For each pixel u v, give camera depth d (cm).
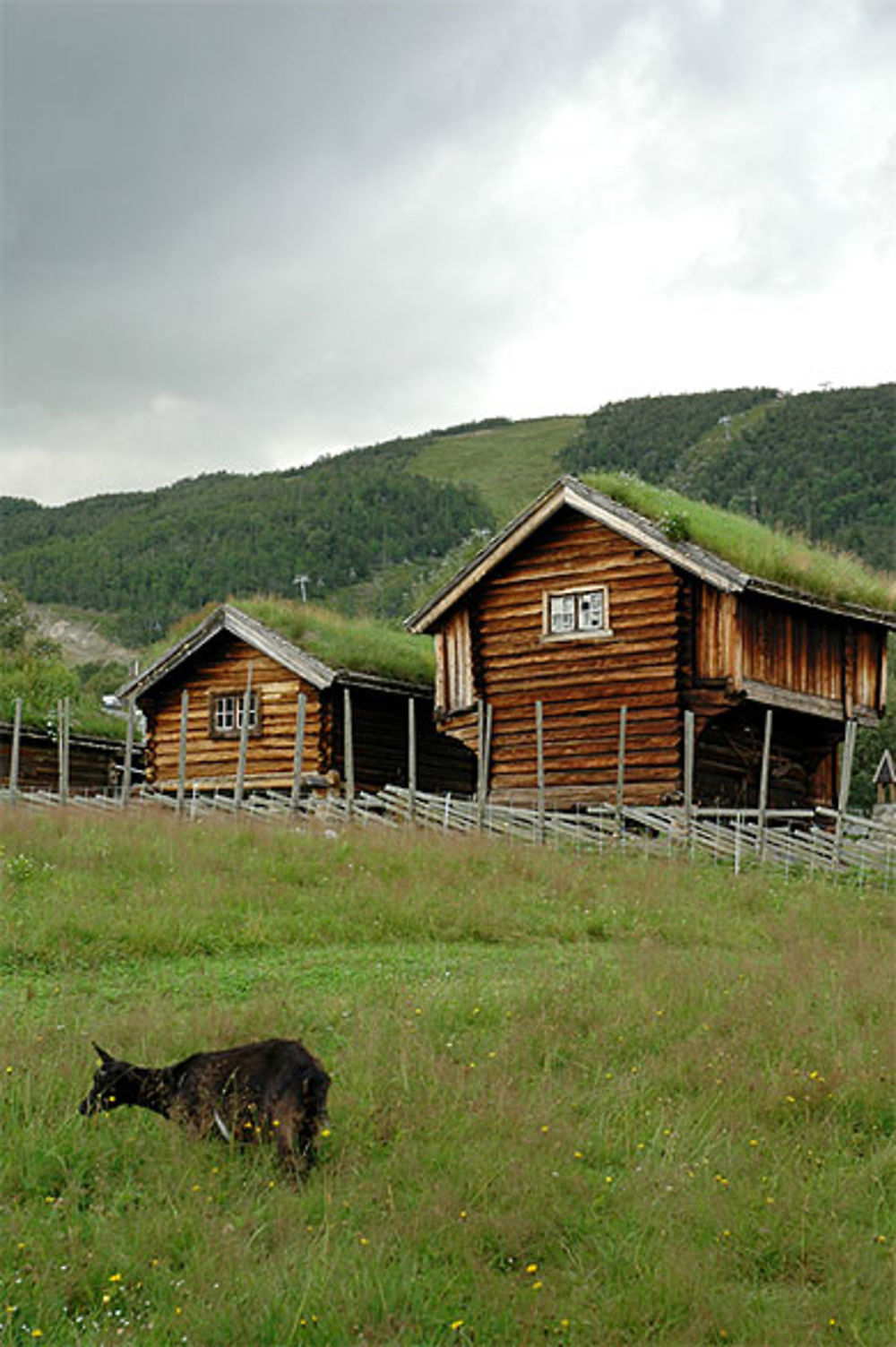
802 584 2677
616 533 2716
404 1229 743
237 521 19175
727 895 1923
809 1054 1081
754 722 2788
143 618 16650
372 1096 932
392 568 17838
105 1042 1041
